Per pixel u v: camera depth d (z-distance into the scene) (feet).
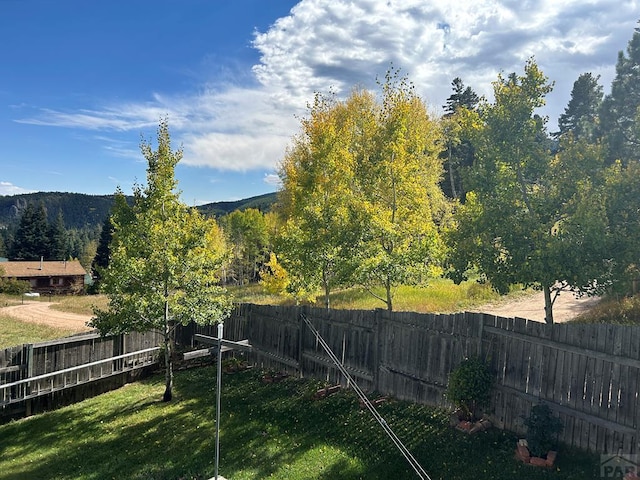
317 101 80.84
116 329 47.83
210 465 34.35
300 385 48.14
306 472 32.17
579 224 33.94
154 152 48.83
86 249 358.84
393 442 34.01
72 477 34.73
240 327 59.11
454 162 126.00
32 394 47.09
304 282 57.57
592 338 28.68
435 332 37.83
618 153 55.11
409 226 53.36
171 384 50.08
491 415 33.78
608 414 27.84
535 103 38.86
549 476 27.07
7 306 128.06
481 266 38.40
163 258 47.26
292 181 84.02
